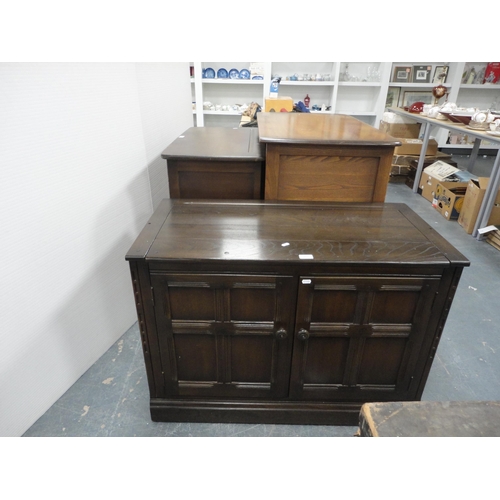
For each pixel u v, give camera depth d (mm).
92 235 1451
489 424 636
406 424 633
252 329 1156
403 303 1118
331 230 1221
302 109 3354
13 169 1088
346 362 1221
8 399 1194
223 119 5219
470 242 2770
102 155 1436
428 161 3939
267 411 1307
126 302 1751
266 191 1491
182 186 1580
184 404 1306
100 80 1366
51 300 1305
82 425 1313
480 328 1859
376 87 4945
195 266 1058
